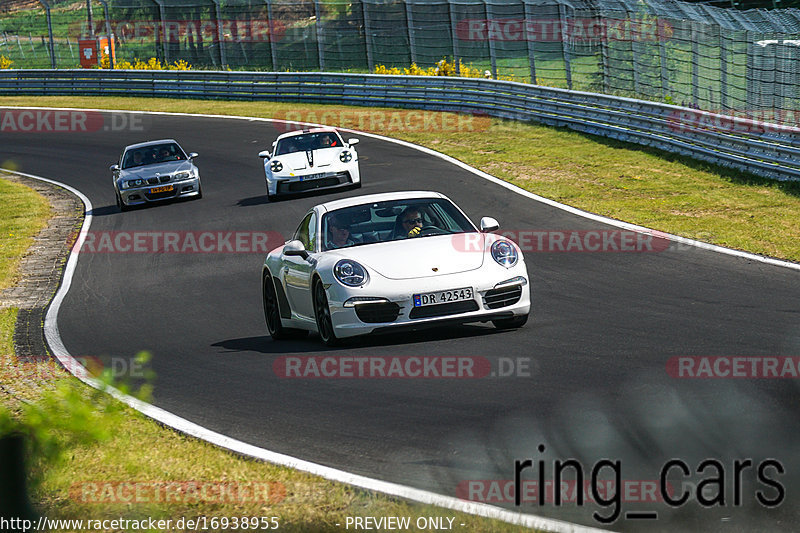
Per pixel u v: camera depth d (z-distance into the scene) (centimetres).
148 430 1852
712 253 3712
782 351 2066
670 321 2544
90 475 1559
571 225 4609
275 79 11188
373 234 2667
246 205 6188
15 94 13250
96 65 13725
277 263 2897
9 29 14875
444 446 1576
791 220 4331
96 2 13488
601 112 7362
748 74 6116
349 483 1424
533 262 3859
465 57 10069
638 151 6612
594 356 2150
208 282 4203
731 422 1568
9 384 2450
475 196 5656
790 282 3073
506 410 1759
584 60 11219
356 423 1786
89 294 4178
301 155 6147
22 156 9662
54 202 7312
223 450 1681
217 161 8194
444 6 10088
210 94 11831
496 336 2489
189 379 2369
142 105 11856
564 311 2853
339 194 6069
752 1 9562
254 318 3375
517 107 8462
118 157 9206
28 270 4916
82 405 1678
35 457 1515
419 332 2664
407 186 6156
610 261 3728
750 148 5578
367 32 11000
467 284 2445
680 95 6944
